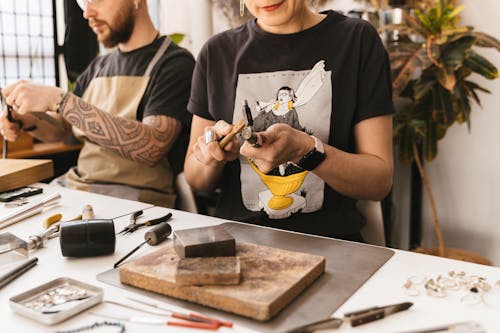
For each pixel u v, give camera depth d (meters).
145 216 1.04
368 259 0.79
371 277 0.73
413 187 2.18
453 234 2.22
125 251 0.84
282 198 1.17
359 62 1.15
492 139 2.06
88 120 1.44
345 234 1.15
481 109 1.99
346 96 1.16
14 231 0.95
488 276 0.72
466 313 0.61
